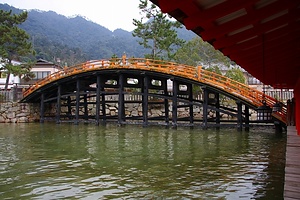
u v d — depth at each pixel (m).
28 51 33.00
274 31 6.61
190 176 8.70
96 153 12.38
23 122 29.02
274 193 7.07
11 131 21.00
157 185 7.83
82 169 9.61
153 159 11.11
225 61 38.25
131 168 9.73
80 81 25.95
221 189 7.44
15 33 31.88
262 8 4.94
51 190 7.46
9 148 13.69
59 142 15.55
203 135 18.14
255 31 5.98
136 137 17.44
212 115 30.92
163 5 4.24
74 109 32.84
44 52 85.31
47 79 27.31
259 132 19.38
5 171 9.36
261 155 11.73
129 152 12.56
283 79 15.23
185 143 14.97
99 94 24.20
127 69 22.47
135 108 31.53
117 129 22.12
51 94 29.64
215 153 12.23
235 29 5.31
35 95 28.61
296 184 4.92
